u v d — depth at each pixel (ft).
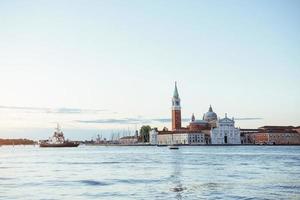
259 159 492.95
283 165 377.91
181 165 391.65
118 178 266.36
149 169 343.46
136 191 203.62
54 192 203.10
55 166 395.96
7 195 193.88
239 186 217.97
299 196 181.88
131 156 634.43
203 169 336.29
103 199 180.55
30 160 521.65
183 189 208.74
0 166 398.42
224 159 501.56
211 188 211.20
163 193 195.83
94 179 261.03
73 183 240.32
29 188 218.59
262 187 213.05
